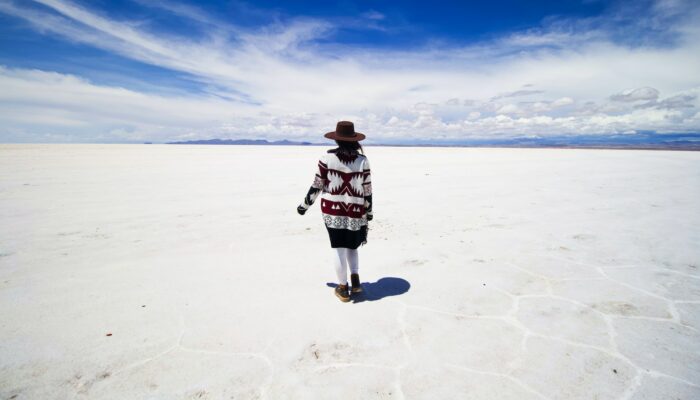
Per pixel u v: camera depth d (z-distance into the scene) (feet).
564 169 57.11
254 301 11.00
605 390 7.07
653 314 10.12
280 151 135.23
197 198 28.99
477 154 114.93
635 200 28.63
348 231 10.77
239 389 7.12
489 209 25.08
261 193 31.73
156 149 136.15
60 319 9.76
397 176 46.11
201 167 57.62
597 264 14.19
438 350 8.44
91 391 7.04
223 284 12.26
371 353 8.34
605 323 9.65
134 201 27.32
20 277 12.65
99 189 32.73
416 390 7.07
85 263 14.15
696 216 22.74
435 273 13.33
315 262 14.55
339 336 9.06
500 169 57.06
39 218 21.47
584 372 7.61
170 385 7.22
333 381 7.36
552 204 26.96
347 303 10.91
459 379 7.39
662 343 8.67
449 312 10.30
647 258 14.88
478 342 8.77
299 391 7.06
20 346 8.49
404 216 22.84
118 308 10.44
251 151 132.57
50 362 7.91
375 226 20.33
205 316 10.03
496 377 7.46
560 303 10.84
